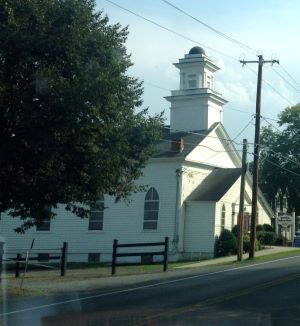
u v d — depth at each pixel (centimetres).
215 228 3562
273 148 5906
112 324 1106
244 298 1459
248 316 1191
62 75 1578
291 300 1423
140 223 3728
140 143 1847
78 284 1958
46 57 1564
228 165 4244
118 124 1716
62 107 1481
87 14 1598
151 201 3716
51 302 1480
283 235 4788
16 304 1448
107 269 2870
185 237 3638
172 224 3616
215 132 4081
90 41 1602
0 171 1634
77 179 1719
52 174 1639
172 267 2777
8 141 1565
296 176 5788
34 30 1510
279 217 4522
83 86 1498
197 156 3822
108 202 3850
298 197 5838
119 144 1692
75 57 1570
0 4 1477
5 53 1507
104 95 1562
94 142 1638
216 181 3825
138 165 1898
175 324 1099
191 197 3694
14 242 4091
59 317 1216
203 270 2430
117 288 1798
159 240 3641
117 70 1614
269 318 1167
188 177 3719
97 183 1739
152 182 3725
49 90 1486
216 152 4066
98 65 1576
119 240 3784
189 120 4278
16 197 1681
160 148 3862
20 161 1603
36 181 1642
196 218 3625
